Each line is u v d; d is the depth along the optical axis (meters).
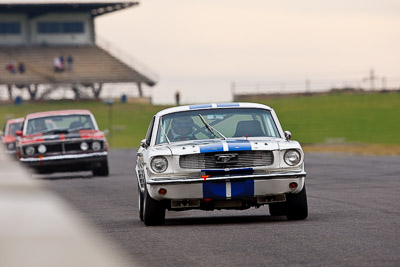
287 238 28.83
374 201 48.38
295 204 36.88
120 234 32.66
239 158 37.06
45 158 88.38
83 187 73.00
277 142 38.12
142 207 39.69
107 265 5.54
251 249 25.53
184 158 36.94
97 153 90.00
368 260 21.69
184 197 36.44
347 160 106.81
